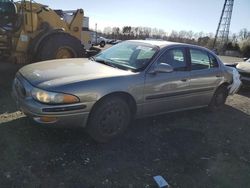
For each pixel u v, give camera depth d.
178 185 3.41
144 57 4.69
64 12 10.65
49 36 7.73
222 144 4.66
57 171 3.38
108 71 4.27
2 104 5.38
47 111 3.61
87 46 10.72
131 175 3.48
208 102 5.94
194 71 5.28
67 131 4.37
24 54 7.79
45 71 4.10
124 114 4.26
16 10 7.78
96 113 3.95
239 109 6.84
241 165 4.05
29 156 3.60
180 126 5.18
